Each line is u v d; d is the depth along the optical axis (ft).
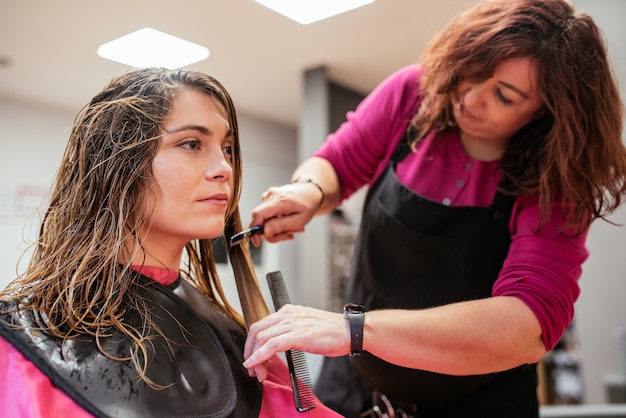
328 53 6.10
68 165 2.38
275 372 2.79
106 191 2.29
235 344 2.58
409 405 3.53
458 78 2.96
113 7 4.35
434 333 2.49
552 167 2.85
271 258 11.85
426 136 3.54
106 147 2.31
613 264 8.44
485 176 3.32
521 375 3.44
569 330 9.77
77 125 2.38
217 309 2.81
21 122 6.99
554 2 2.82
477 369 2.57
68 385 1.85
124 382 1.94
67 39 4.83
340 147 3.99
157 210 2.33
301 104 6.96
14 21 4.53
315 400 2.65
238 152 2.72
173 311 2.35
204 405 2.09
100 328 2.06
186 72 2.48
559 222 2.89
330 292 8.20
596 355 8.57
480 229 3.25
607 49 2.93
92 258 2.22
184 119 2.35
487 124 3.03
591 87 2.71
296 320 2.41
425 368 2.52
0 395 1.83
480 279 3.26
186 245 2.91
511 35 2.68
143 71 2.45
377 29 5.45
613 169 2.84
